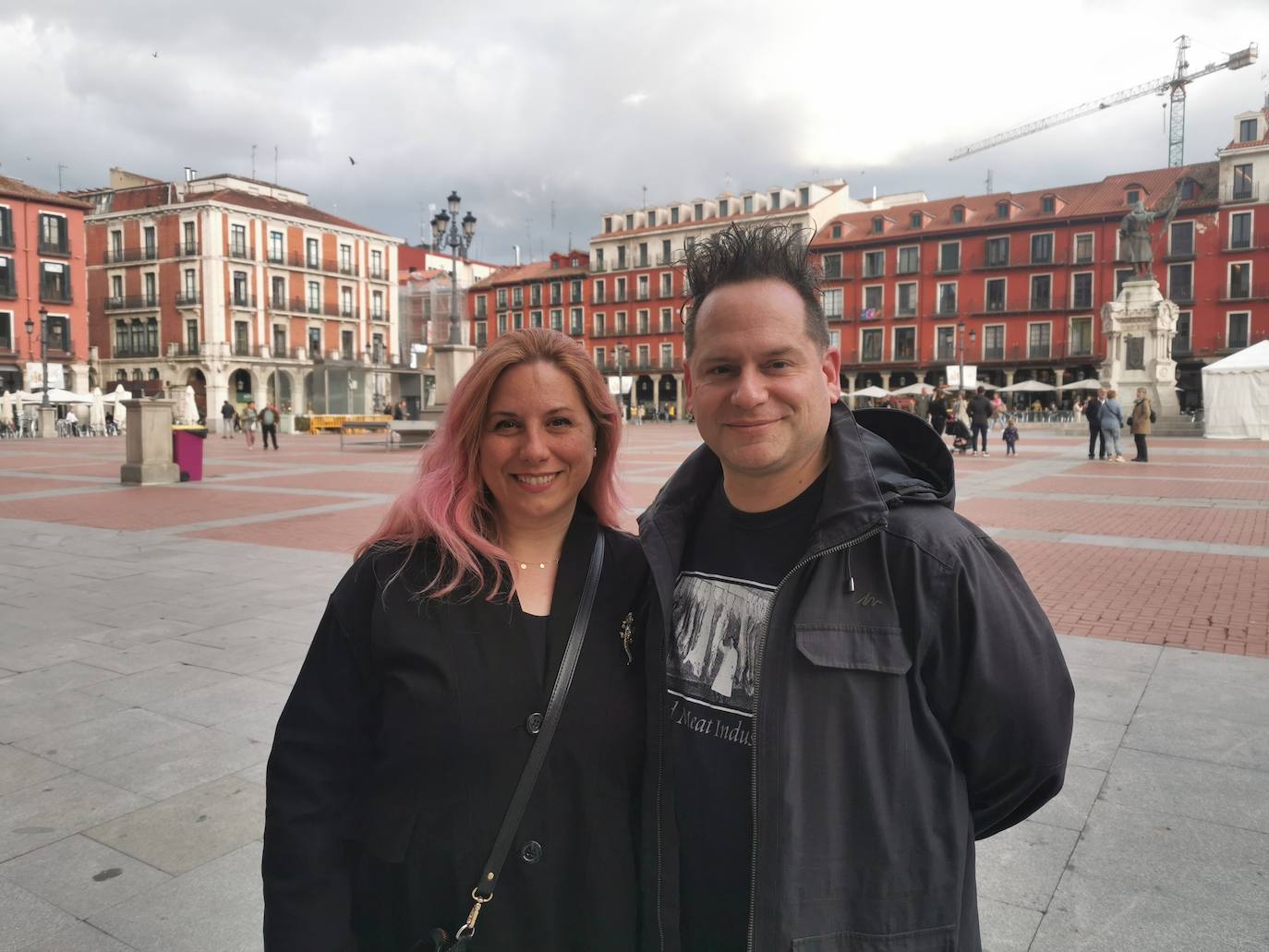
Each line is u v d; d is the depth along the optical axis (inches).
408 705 49.7
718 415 50.6
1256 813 112.6
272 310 1962.4
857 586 48.7
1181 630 202.2
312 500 467.8
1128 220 1104.8
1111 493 476.1
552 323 2701.8
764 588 52.1
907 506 49.9
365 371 1777.8
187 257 1871.3
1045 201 1977.1
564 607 53.4
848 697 47.3
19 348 1616.6
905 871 46.7
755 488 53.4
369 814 51.5
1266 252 1759.4
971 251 2043.6
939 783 48.2
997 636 47.4
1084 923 90.6
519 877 49.8
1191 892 95.7
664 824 52.7
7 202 1600.6
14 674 171.2
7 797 120.6
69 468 690.2
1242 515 390.0
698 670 53.4
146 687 163.9
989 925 90.5
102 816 115.2
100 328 2003.0
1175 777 123.2
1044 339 1973.4
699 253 52.9
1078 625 207.0
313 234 2054.6
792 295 49.7
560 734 51.1
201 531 358.3
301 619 213.8
